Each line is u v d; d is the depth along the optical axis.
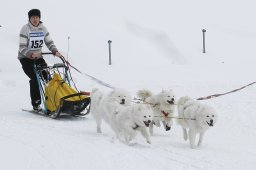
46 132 10.49
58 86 12.69
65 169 7.44
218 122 11.99
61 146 9.01
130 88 17.64
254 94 15.71
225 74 20.70
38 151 8.53
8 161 7.80
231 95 15.66
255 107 13.57
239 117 12.45
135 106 9.55
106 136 10.45
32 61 13.30
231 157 8.66
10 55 25.64
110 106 10.18
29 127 11.06
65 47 27.44
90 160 8.02
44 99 12.97
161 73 21.56
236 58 27.78
